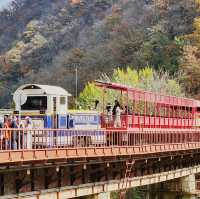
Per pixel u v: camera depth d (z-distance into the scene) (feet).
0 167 100.32
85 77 531.50
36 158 105.81
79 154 119.34
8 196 105.70
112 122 150.51
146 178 166.50
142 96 167.73
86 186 131.13
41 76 629.10
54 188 119.24
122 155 138.62
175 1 568.41
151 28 540.11
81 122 146.00
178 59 455.63
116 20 649.61
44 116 138.00
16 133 107.45
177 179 208.03
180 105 203.41
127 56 524.11
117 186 145.18
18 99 115.44
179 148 184.14
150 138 166.20
